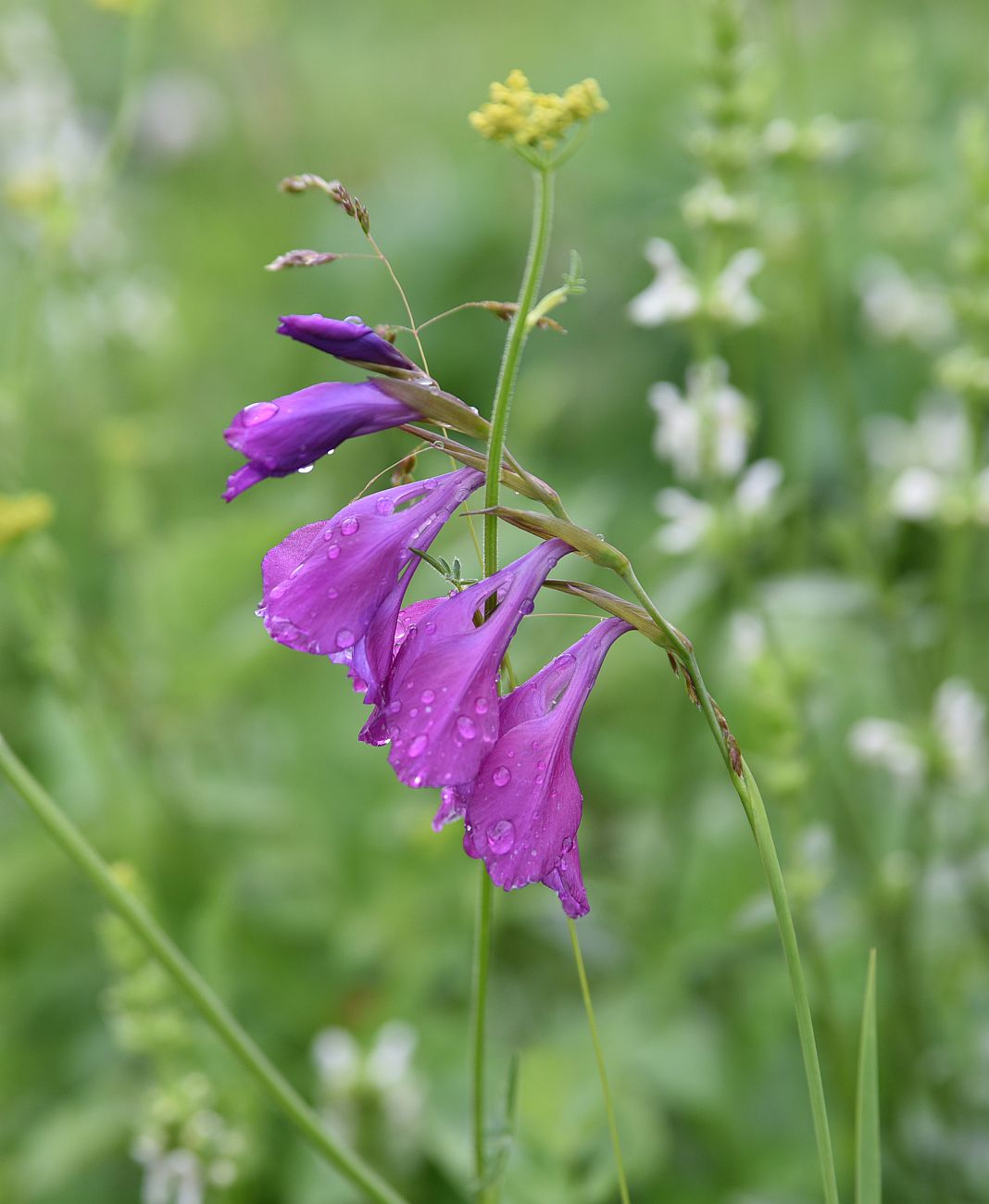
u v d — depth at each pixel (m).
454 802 2.08
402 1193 4.09
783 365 5.64
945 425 5.79
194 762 5.43
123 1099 4.30
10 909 5.04
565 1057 3.98
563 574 5.68
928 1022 4.48
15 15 7.21
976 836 4.90
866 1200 2.32
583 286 1.95
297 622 1.97
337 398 1.93
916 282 6.63
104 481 5.77
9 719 5.85
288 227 9.58
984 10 9.99
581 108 1.88
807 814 4.83
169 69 11.01
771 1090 4.33
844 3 10.66
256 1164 4.06
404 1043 4.14
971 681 5.64
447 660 1.96
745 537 4.41
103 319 6.57
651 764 5.28
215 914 4.37
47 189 4.96
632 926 4.79
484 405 7.94
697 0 4.35
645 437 7.34
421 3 12.78
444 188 9.05
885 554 5.17
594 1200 3.54
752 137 4.39
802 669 4.40
